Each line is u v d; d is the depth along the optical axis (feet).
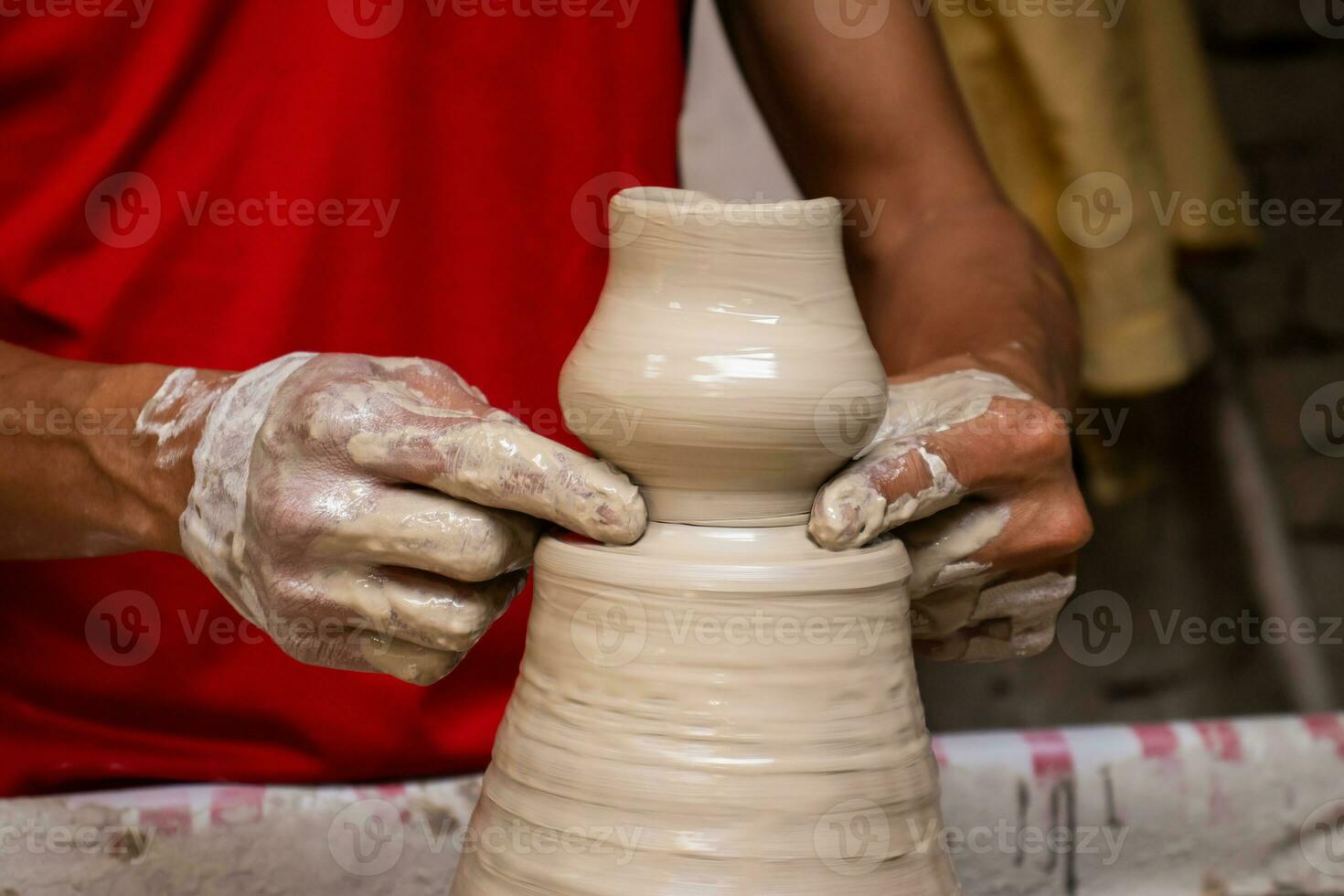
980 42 5.94
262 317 4.08
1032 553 2.91
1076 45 5.68
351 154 4.09
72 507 3.12
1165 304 6.09
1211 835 4.03
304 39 4.01
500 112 4.26
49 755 3.94
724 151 7.82
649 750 2.26
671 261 2.32
